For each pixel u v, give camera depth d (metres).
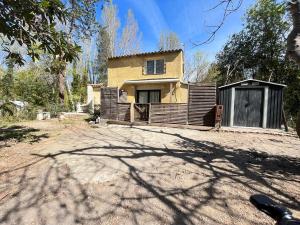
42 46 4.93
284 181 4.25
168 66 15.20
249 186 4.00
